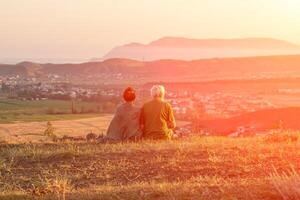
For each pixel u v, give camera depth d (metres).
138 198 6.64
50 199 6.83
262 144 11.28
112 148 10.85
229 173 8.47
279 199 6.36
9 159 10.00
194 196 6.61
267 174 8.28
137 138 12.59
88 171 8.98
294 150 10.27
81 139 13.91
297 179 6.73
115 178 8.48
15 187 7.94
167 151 10.44
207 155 9.98
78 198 6.77
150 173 8.74
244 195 6.53
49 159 9.98
